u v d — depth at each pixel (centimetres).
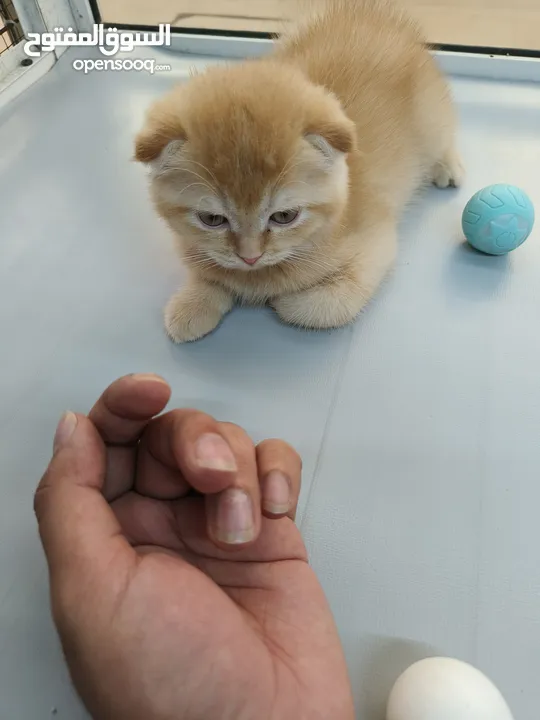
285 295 34
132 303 35
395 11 43
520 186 40
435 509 26
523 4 54
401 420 29
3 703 22
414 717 19
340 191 29
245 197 26
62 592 16
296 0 53
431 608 24
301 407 30
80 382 31
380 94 36
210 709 15
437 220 39
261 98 27
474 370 31
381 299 34
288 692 16
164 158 27
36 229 39
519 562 25
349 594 24
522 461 27
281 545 20
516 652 23
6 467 28
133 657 15
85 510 17
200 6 56
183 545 20
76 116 47
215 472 16
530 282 35
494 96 48
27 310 34
